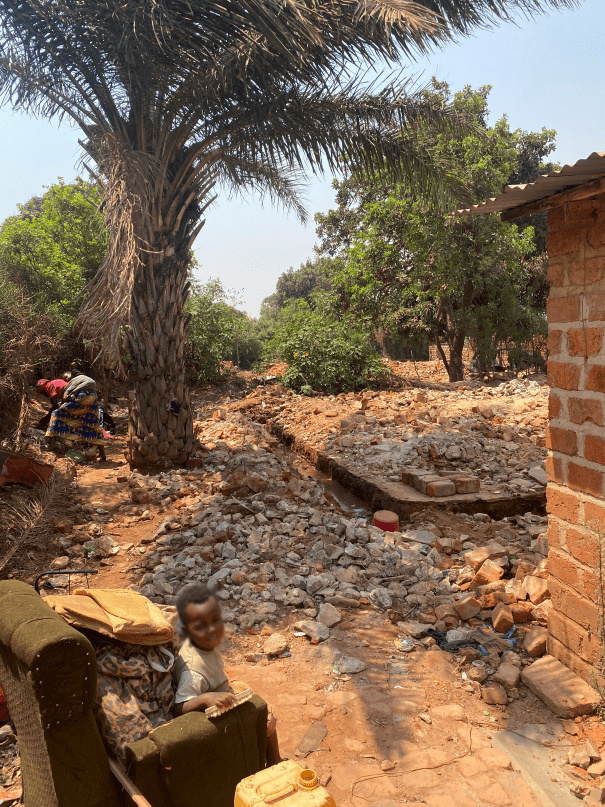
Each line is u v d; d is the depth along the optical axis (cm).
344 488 983
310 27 639
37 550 636
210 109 845
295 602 527
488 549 613
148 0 687
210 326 1972
